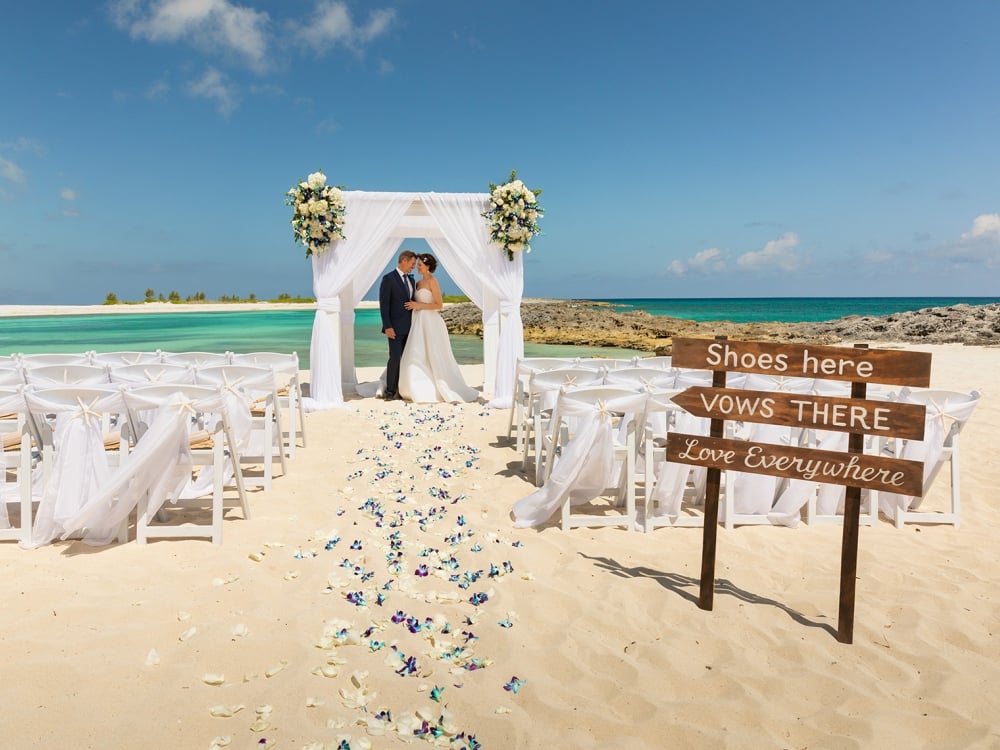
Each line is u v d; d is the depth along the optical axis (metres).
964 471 5.90
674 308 69.00
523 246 9.18
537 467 5.35
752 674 2.68
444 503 4.96
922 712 2.43
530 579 3.58
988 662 2.79
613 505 5.00
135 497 3.96
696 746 2.24
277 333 23.81
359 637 2.90
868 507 4.71
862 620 3.15
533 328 25.78
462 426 7.88
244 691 2.50
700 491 4.95
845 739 2.27
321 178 8.86
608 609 3.25
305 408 8.88
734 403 3.21
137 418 4.78
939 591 3.47
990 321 20.62
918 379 2.91
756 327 25.06
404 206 9.17
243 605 3.20
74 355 6.79
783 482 4.78
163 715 2.34
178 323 31.42
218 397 4.07
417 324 9.73
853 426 3.00
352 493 5.16
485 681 2.62
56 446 4.15
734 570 3.77
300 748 2.16
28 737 2.21
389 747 2.19
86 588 3.34
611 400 4.33
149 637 2.87
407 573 3.66
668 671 2.70
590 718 2.38
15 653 2.71
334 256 9.05
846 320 24.67
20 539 3.97
